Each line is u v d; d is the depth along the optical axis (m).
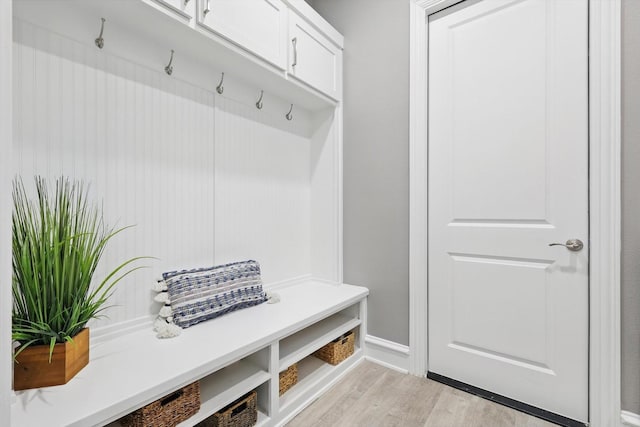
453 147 1.78
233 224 1.78
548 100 1.50
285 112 2.10
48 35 1.10
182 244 1.53
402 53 1.94
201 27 1.31
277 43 1.68
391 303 1.99
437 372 1.85
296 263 2.20
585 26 1.41
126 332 1.32
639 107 1.29
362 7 2.12
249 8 1.52
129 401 0.91
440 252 1.82
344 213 2.21
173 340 1.28
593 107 1.37
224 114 1.72
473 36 1.71
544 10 1.51
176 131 1.50
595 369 1.38
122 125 1.30
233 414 1.28
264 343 1.33
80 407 0.85
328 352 1.86
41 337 0.96
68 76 1.15
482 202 1.68
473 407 1.56
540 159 1.52
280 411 1.43
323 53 2.02
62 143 1.14
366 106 2.10
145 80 1.38
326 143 2.24
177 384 1.02
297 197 2.21
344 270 2.23
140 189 1.37
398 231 1.96
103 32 1.23
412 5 1.88
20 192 1.04
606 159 1.35
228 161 1.75
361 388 1.74
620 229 1.32
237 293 1.64
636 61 1.29
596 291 1.37
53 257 0.98
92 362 1.10
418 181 1.86
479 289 1.70
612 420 1.34
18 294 0.95
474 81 1.71
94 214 1.22
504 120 1.61
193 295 1.46
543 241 1.51
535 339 1.54
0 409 0.70
